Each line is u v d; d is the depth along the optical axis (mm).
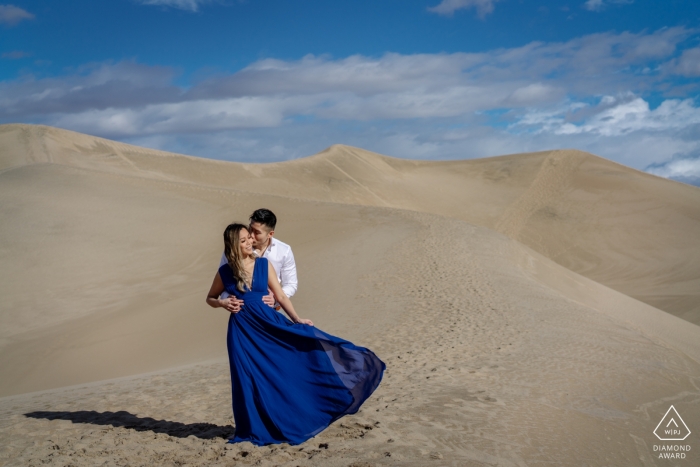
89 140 63375
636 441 4688
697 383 7273
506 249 24016
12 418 5363
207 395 6363
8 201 30750
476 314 12469
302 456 3760
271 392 4109
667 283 35000
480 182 67062
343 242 24250
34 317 18859
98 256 24750
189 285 21672
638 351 9039
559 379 6609
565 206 53844
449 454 3816
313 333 4211
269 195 35188
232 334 4227
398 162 77938
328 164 70938
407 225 26844
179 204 32281
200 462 3754
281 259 4602
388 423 4520
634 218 48281
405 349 9070
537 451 4062
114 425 4953
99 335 16172
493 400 5383
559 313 12844
